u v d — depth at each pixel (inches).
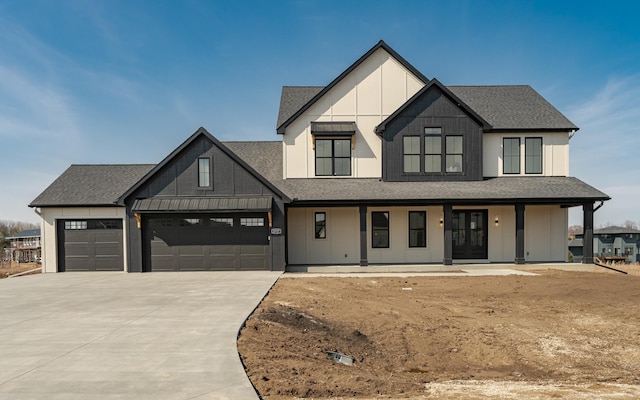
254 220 619.2
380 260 671.8
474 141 667.4
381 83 690.2
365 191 628.1
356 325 311.6
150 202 601.9
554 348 269.1
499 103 744.3
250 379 185.2
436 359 251.8
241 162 605.9
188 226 617.3
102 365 201.0
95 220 653.9
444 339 285.7
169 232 616.1
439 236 675.4
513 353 261.0
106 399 162.6
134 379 182.5
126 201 607.5
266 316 304.5
